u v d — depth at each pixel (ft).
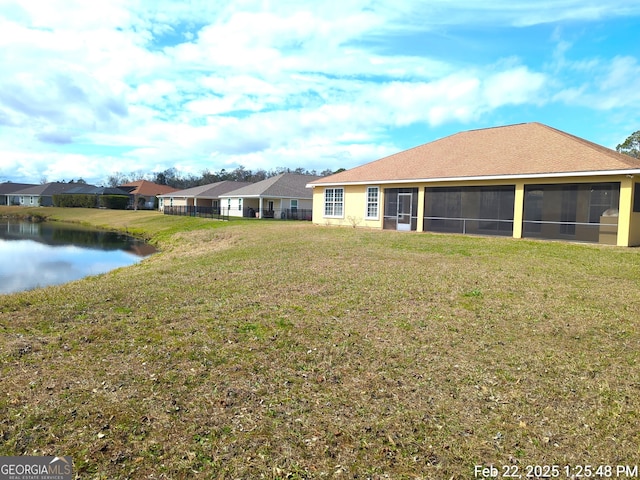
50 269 53.42
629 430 11.19
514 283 27.30
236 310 21.85
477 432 11.14
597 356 15.93
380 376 14.37
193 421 11.56
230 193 137.49
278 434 11.01
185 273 32.78
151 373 14.51
